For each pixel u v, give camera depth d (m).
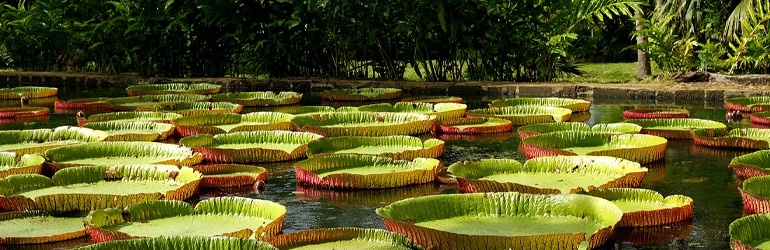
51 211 4.39
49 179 4.89
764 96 9.23
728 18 11.09
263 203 4.11
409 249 3.52
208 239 3.30
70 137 6.58
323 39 11.90
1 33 13.80
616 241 3.91
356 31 11.52
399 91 10.38
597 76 12.97
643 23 11.48
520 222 3.95
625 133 6.33
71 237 3.98
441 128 7.34
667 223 4.18
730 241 3.71
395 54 11.85
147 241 3.29
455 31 10.92
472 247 3.55
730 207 4.53
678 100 9.69
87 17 13.15
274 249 3.20
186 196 4.79
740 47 10.68
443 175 5.38
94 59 13.59
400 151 6.09
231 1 11.76
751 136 6.51
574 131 6.67
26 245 3.88
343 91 10.49
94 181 5.02
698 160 5.84
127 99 9.52
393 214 3.92
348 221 4.37
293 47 12.01
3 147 6.30
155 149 5.86
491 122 7.57
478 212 4.09
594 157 5.16
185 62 12.88
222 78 12.07
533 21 10.92
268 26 11.64
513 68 11.95
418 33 11.27
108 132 6.95
